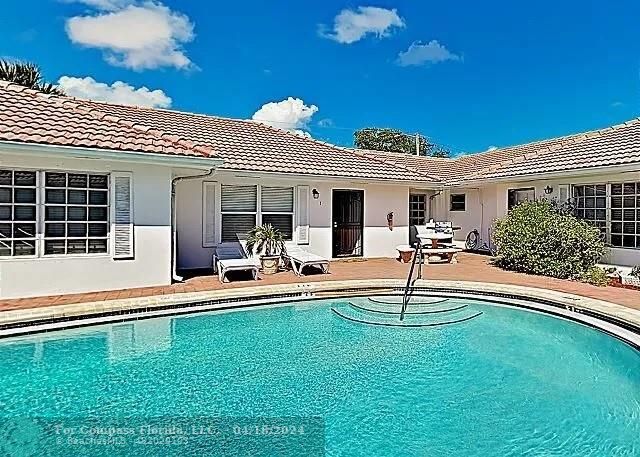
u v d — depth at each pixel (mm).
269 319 11148
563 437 5691
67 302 10711
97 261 12109
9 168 11031
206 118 21312
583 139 19594
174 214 14461
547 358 8578
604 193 16453
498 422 6117
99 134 12117
